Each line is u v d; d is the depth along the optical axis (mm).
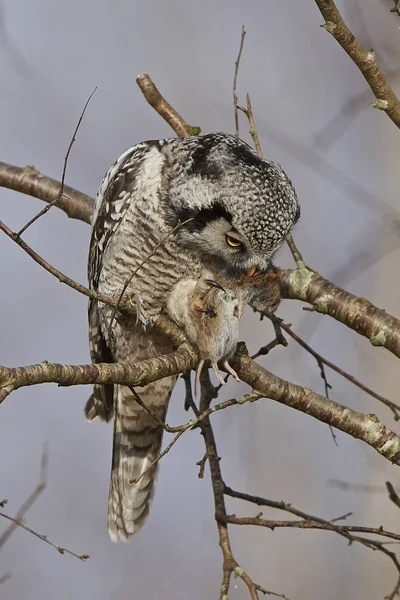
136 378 8805
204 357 9984
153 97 13016
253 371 9992
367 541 9922
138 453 12805
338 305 11141
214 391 10781
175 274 10953
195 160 10867
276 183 10648
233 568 9898
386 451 9836
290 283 11359
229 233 10570
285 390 9906
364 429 9859
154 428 12703
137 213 10945
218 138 11055
